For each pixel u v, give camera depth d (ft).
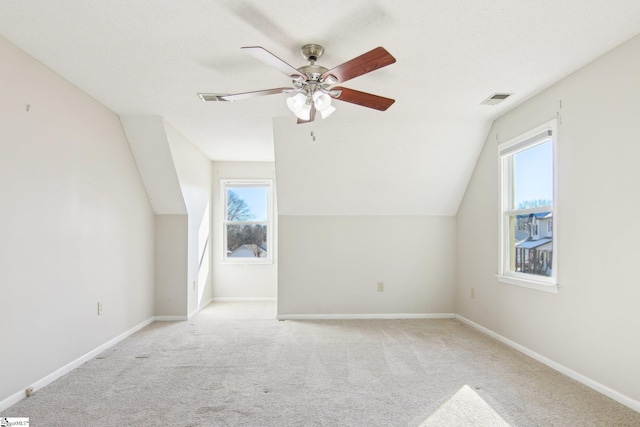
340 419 7.36
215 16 7.02
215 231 20.16
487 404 7.95
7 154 7.91
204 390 8.67
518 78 9.81
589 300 8.83
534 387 8.80
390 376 9.50
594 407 7.78
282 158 14.34
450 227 16.42
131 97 11.14
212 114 12.71
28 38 7.83
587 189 8.93
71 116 10.12
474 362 10.49
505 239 12.65
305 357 10.96
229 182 20.31
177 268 15.64
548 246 10.57
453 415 7.50
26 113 8.46
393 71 9.39
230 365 10.29
